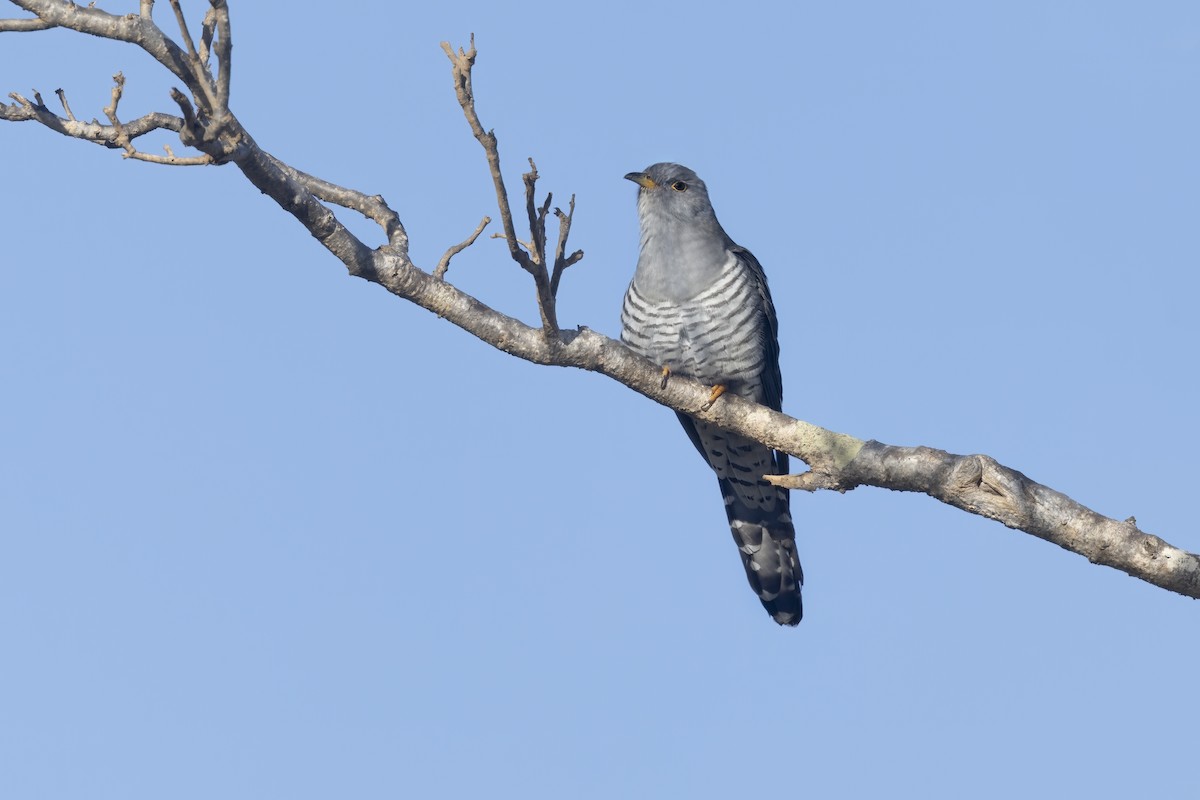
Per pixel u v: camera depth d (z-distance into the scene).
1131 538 9.80
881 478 10.60
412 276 10.51
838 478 11.03
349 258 10.20
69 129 8.71
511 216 9.84
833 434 11.28
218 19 8.03
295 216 9.78
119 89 8.77
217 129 8.55
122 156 8.73
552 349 11.20
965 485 10.15
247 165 9.06
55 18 8.39
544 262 10.20
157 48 8.56
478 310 10.82
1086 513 9.94
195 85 8.68
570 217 10.34
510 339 11.01
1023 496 10.01
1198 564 9.69
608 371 11.82
